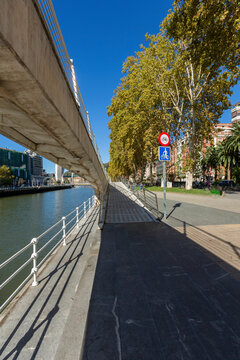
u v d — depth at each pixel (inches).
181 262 150.2
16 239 701.3
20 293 129.0
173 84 876.6
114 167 2363.4
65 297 123.5
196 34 305.0
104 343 75.8
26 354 78.9
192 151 867.4
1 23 55.6
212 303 99.4
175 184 1412.4
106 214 375.9
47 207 1598.2
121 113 1077.8
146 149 1037.8
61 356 71.1
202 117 844.6
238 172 1205.7
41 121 124.6
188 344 74.3
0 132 138.3
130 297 106.2
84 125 218.8
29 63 73.5
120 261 154.9
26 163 6304.1
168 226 267.1
